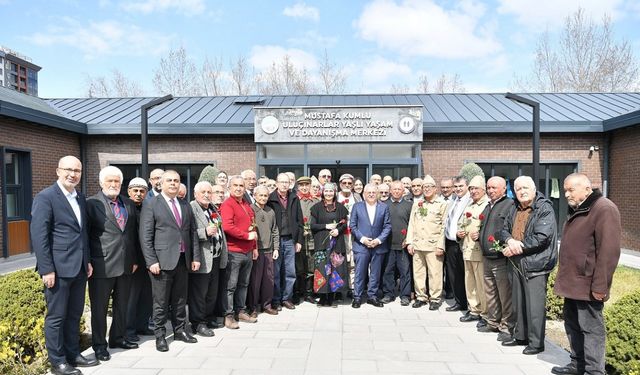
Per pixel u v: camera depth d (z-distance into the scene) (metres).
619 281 7.50
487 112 14.05
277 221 6.25
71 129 12.45
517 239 4.65
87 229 4.34
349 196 7.25
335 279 6.29
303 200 6.80
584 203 3.92
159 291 4.66
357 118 12.62
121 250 4.47
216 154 13.42
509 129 12.68
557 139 13.00
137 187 5.04
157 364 4.26
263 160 12.91
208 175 11.29
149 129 13.08
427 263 6.30
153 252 4.61
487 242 5.03
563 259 4.02
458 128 12.79
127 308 4.83
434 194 6.35
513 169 13.23
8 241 10.59
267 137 12.73
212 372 4.07
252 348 4.68
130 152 13.54
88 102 16.31
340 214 6.36
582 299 3.83
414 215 6.48
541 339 4.50
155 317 4.66
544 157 13.02
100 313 4.38
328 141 12.69
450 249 6.22
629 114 11.21
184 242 4.80
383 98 16.45
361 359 4.37
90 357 4.37
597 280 3.70
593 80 29.34
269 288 5.97
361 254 6.37
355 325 5.48
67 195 4.16
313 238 6.46
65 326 4.22
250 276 5.75
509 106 14.71
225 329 5.33
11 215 10.99
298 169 13.04
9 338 4.12
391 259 6.66
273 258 6.03
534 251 4.48
